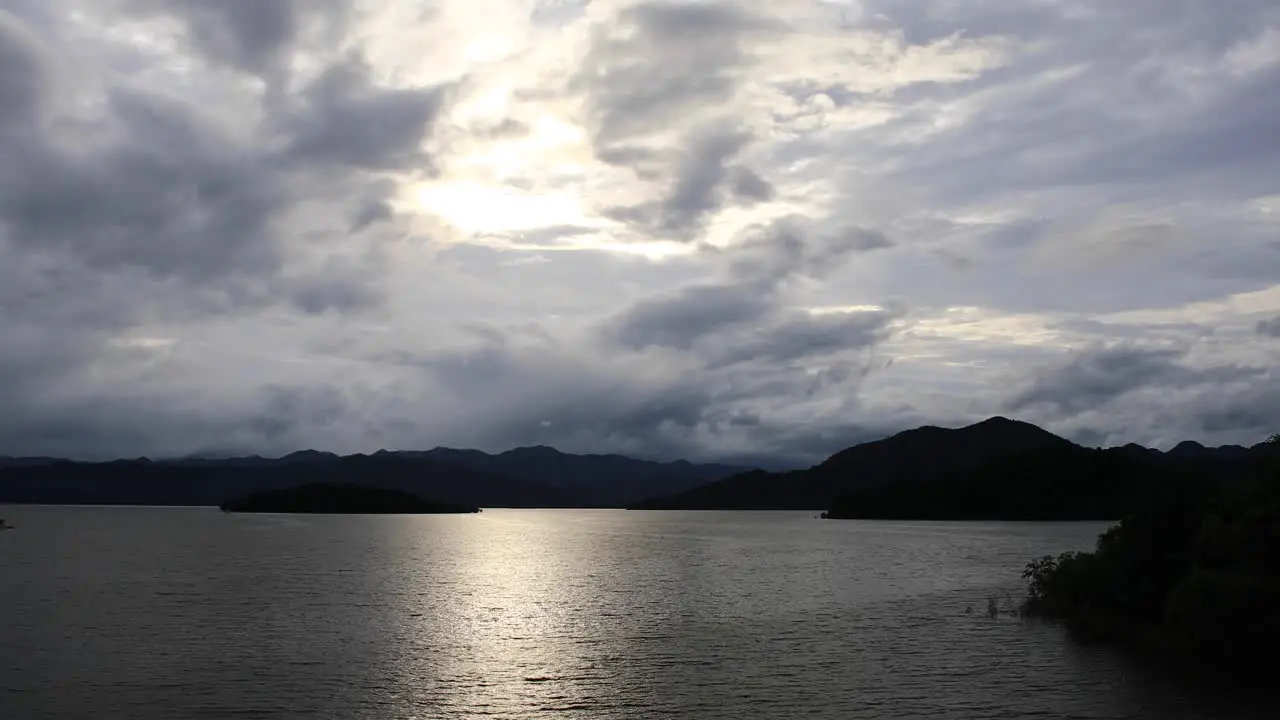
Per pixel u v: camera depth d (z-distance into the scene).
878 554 138.25
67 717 39.06
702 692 43.28
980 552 139.00
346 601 80.00
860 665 48.94
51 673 47.53
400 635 60.34
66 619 67.12
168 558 134.50
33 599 79.94
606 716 39.22
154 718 38.91
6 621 65.94
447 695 43.00
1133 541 59.38
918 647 53.88
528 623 66.00
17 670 48.25
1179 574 55.66
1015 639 56.09
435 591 89.06
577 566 121.81
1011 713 39.22
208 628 63.00
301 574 107.94
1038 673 46.41
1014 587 86.75
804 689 43.66
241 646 55.72
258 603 77.94
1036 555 131.62
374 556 142.88
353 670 48.47
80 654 52.75
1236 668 46.97
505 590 90.06
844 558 131.12
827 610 71.88
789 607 74.31
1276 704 40.31
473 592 88.06
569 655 52.69
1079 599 63.94
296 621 66.69
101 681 45.75
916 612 69.44
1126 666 47.88
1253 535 50.28
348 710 40.31
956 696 42.06
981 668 47.75
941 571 105.81
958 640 56.12
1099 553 63.44
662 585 94.44
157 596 82.94
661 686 44.53
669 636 59.53
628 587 92.75
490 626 64.50
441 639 58.62
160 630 62.00
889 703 40.94
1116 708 39.84
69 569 112.88
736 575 105.69
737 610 72.88
